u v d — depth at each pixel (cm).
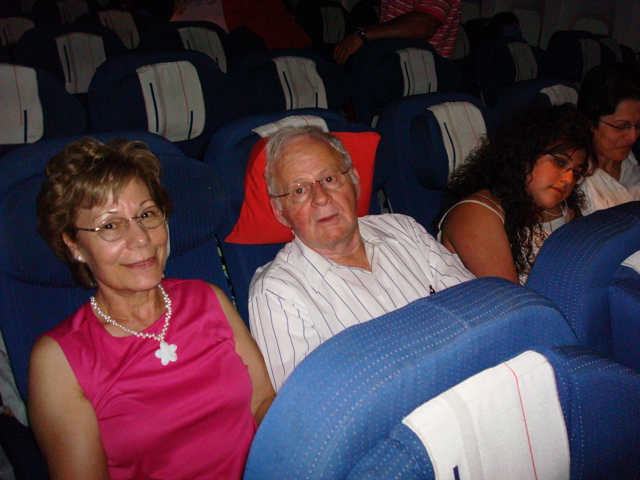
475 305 61
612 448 69
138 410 108
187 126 196
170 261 139
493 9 609
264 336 128
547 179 158
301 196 135
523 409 60
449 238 171
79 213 99
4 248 102
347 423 49
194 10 354
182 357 115
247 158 146
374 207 187
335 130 166
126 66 180
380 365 52
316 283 133
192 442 112
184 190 130
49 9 522
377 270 144
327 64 251
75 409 102
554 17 557
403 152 190
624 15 506
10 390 129
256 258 156
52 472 100
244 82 227
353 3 687
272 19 359
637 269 113
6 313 111
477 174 172
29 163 109
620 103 195
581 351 67
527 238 166
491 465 58
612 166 219
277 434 51
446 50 356
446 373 56
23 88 159
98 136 121
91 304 113
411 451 53
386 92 270
